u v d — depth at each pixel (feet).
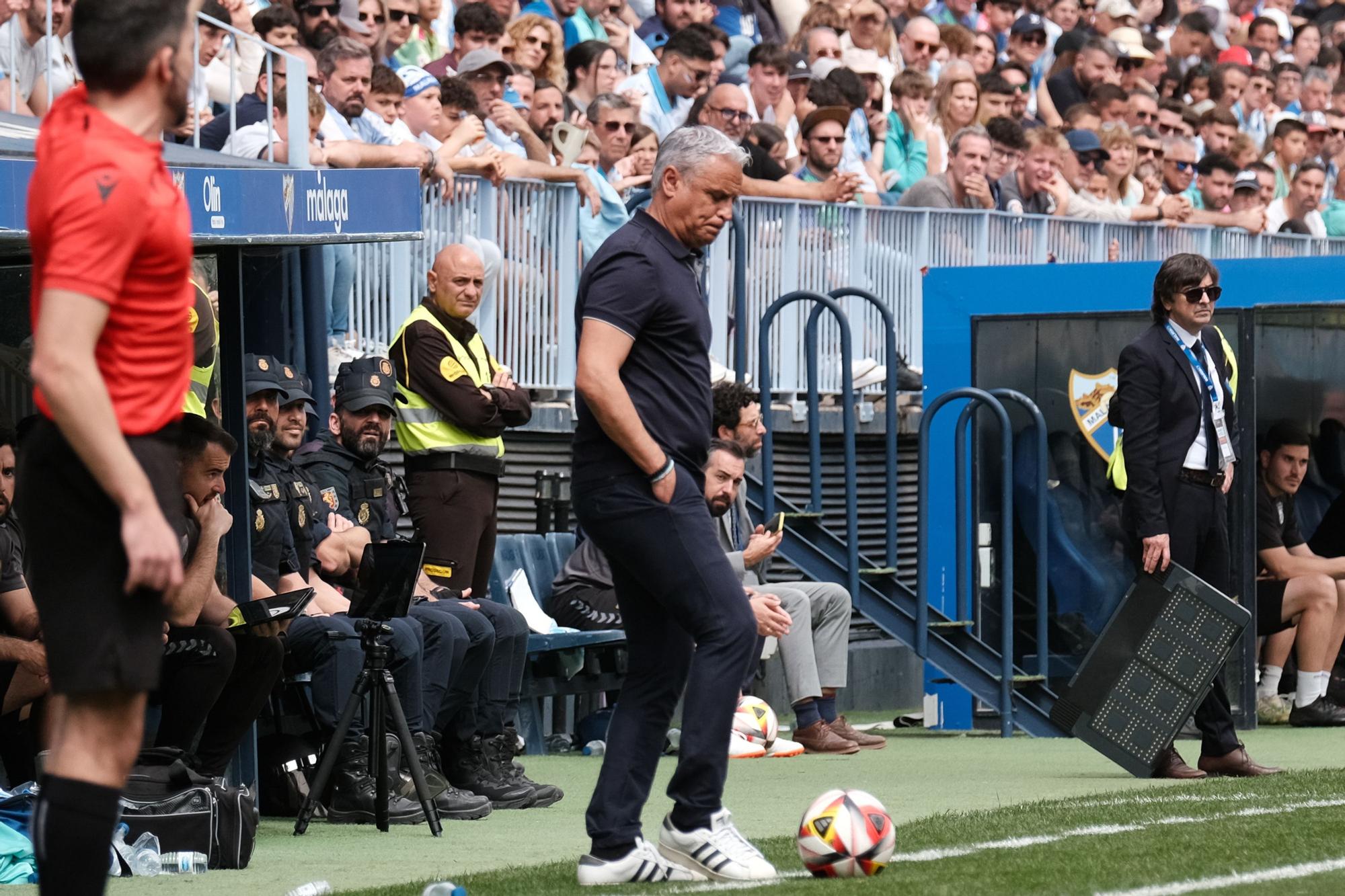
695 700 68.49
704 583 68.18
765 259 159.94
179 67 46.70
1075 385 146.10
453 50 163.12
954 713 149.07
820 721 128.26
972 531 148.66
